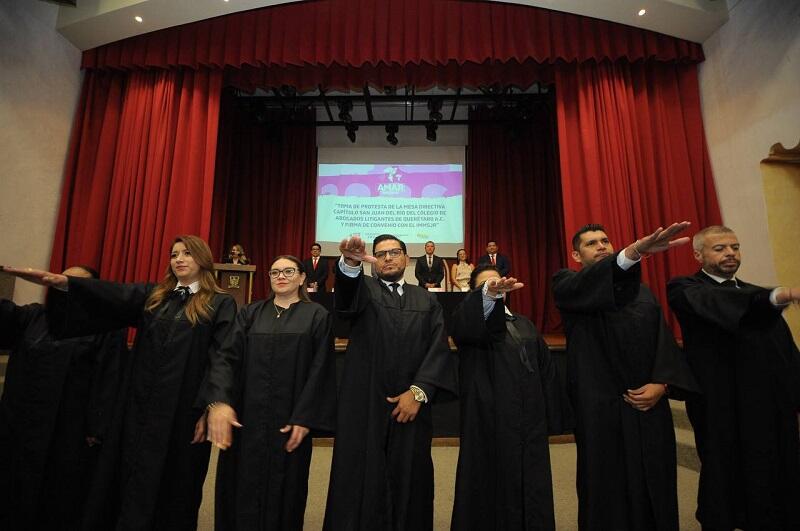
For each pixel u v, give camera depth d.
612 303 1.46
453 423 3.38
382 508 1.49
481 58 4.39
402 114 8.20
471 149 7.96
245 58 4.50
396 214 7.73
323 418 1.58
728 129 4.07
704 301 1.55
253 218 7.87
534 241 7.75
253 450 1.52
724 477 1.54
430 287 6.13
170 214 4.48
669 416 1.61
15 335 1.89
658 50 4.47
